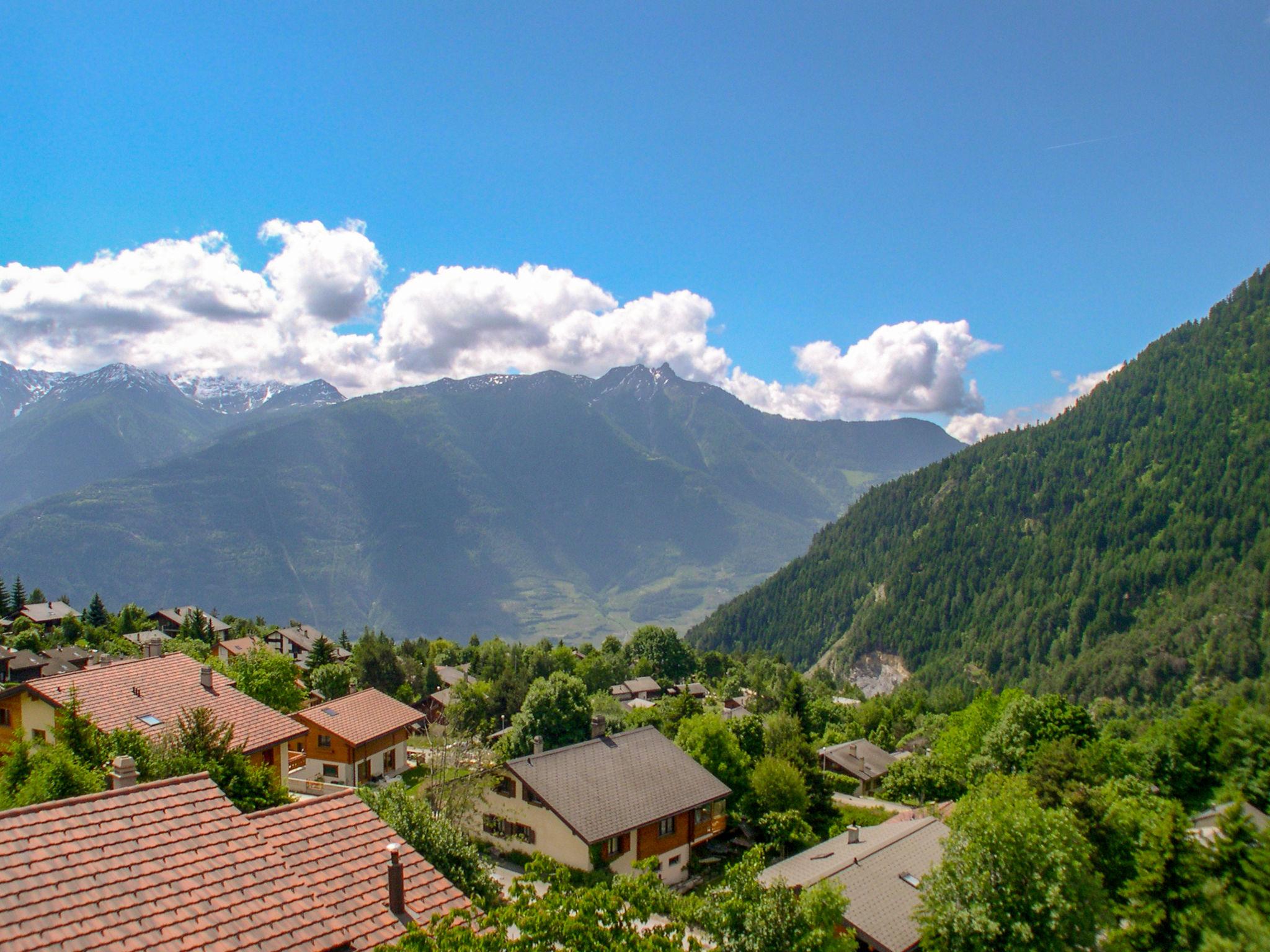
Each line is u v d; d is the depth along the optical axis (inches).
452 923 528.4
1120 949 1000.2
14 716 1454.2
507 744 2204.7
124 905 485.7
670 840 1732.3
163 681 1566.2
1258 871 909.8
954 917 990.4
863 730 4473.4
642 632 6328.7
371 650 4057.6
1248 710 2315.5
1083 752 2010.3
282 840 595.8
